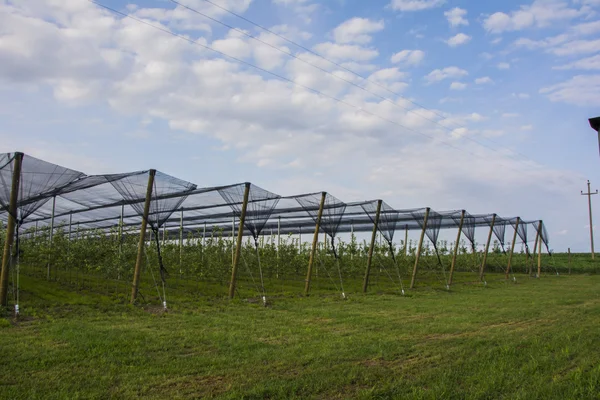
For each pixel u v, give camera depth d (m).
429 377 7.35
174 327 12.09
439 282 33.22
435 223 29.55
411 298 21.55
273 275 33.78
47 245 24.25
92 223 37.97
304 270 35.31
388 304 18.69
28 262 28.19
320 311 16.05
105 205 25.86
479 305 18.12
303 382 7.10
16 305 12.74
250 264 29.69
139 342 9.80
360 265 32.50
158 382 7.11
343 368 7.98
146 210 17.64
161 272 17.67
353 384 7.12
